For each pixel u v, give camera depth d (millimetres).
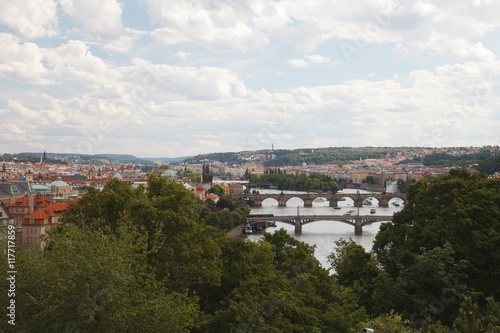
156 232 70062
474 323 39062
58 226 76438
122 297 49656
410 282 74500
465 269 77375
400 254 85812
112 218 85812
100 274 48281
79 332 46719
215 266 73562
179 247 73062
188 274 71500
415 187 107000
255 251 83625
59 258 50469
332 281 95250
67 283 46656
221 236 90375
